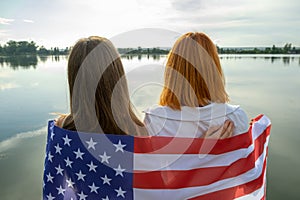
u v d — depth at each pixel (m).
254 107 9.45
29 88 12.54
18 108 9.23
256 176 1.81
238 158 1.71
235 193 1.72
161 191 1.54
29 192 4.68
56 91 11.80
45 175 1.66
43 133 7.14
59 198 1.63
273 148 6.22
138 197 1.52
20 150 6.01
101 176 1.51
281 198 4.42
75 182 1.55
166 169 1.58
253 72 17.45
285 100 10.53
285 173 5.11
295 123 7.93
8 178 4.96
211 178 1.64
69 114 1.58
